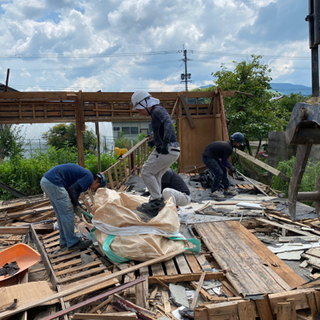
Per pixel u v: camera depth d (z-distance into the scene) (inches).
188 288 106.0
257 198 230.8
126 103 322.3
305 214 177.6
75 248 139.3
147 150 415.5
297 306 92.0
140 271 112.1
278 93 496.1
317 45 80.0
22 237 172.2
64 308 91.8
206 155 236.4
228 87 420.5
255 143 541.0
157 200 147.6
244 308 88.9
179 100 342.3
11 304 89.0
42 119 299.9
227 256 124.6
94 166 414.9
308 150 79.8
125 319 85.1
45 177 131.8
